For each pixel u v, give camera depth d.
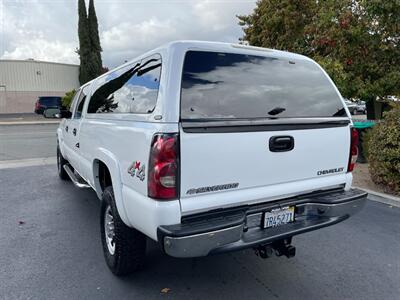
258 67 2.82
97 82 4.18
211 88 2.51
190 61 2.47
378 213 4.81
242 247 2.47
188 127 2.28
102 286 2.96
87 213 4.85
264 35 12.31
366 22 7.93
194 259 3.44
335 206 2.92
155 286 2.96
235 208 2.56
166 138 2.25
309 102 3.06
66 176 6.71
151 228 2.36
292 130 2.78
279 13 11.27
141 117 2.59
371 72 8.51
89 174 3.95
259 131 2.58
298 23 11.04
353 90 8.54
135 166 2.54
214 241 2.31
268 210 2.70
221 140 2.41
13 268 3.26
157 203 2.29
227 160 2.45
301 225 2.82
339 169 3.17
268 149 2.64
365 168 7.51
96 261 3.41
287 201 2.83
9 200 5.47
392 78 8.17
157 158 2.27
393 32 7.88
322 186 3.04
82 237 4.00
